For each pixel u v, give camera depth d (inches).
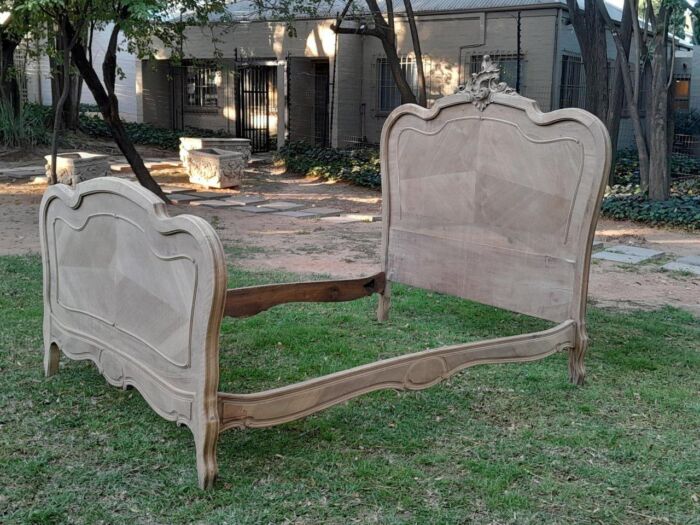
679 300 277.6
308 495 119.9
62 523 109.5
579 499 121.6
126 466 127.4
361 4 741.3
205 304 113.0
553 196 179.6
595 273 322.0
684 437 148.1
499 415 157.0
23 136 692.7
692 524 115.0
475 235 202.2
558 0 648.4
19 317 213.0
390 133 225.0
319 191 576.1
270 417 125.4
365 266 316.5
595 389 175.2
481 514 115.9
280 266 311.6
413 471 128.6
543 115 178.7
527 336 166.1
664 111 491.5
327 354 194.5
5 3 404.2
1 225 392.5
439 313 243.1
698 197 496.4
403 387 145.3
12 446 133.6
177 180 591.8
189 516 112.3
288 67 785.6
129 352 136.4
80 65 430.6
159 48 878.4
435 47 727.7
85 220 143.3
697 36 551.5
